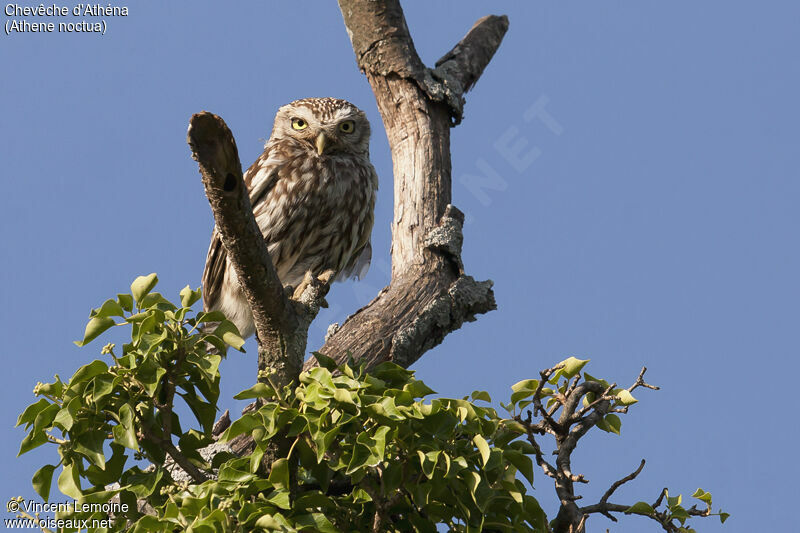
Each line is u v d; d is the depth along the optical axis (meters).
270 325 6.95
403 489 6.12
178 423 6.62
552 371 7.03
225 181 5.91
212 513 5.46
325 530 5.88
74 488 6.12
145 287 6.33
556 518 7.22
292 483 6.39
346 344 9.43
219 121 5.64
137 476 6.36
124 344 6.25
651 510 7.00
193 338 6.37
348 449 5.97
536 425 7.36
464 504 6.11
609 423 7.27
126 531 6.17
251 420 5.98
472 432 6.12
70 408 6.03
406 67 11.73
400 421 5.80
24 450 6.14
